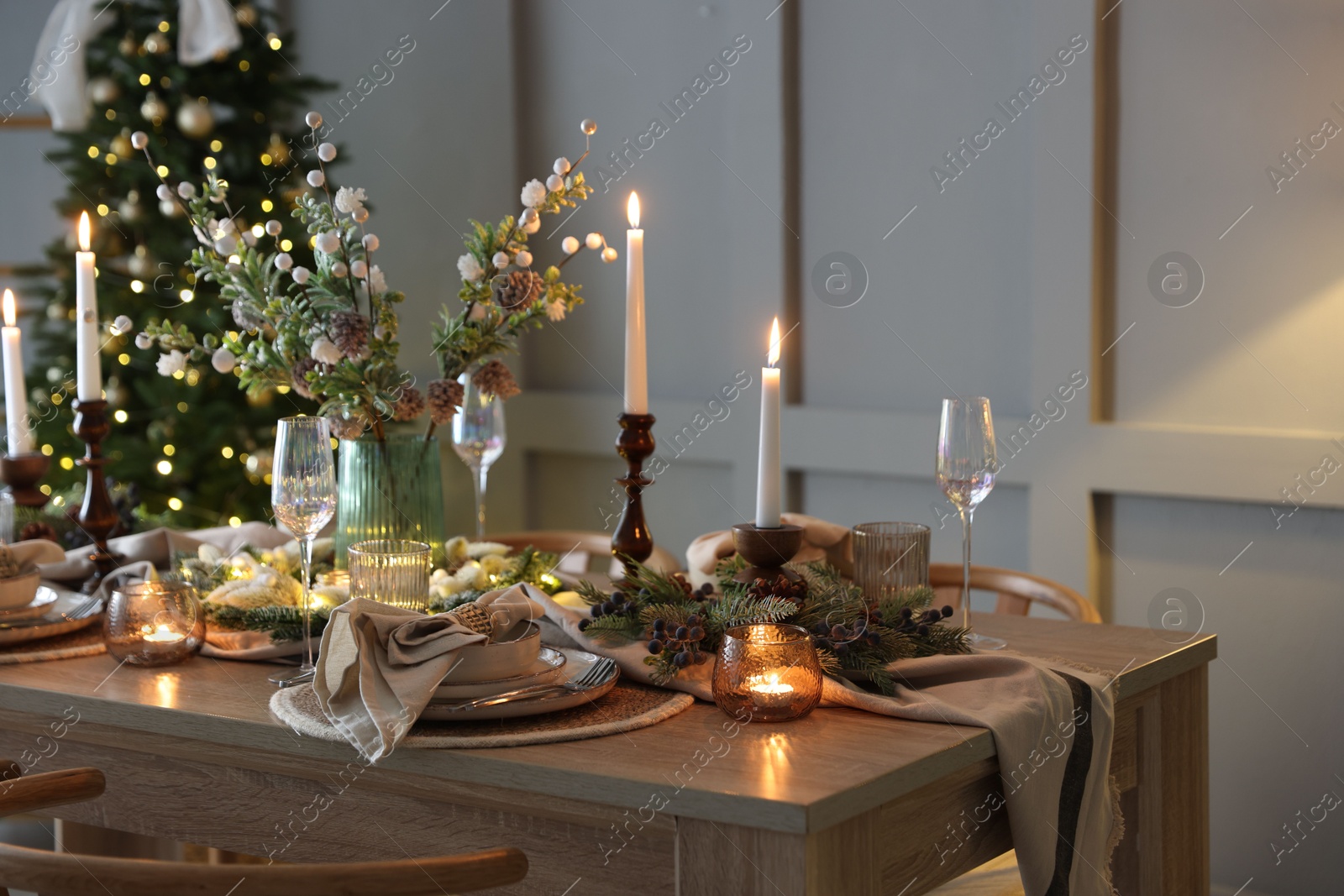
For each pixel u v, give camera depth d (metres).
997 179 2.96
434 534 1.80
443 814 1.27
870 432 3.12
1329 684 2.66
